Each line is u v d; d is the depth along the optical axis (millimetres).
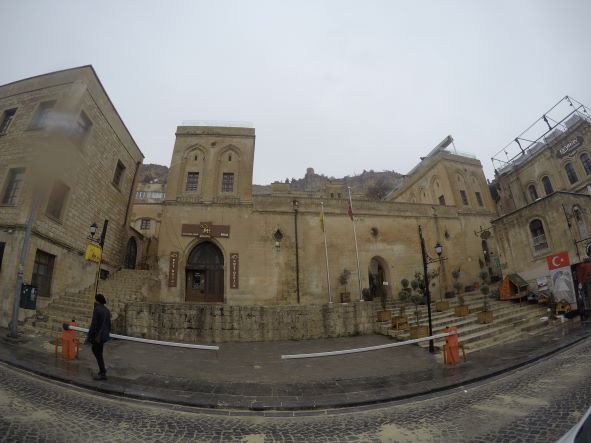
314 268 22359
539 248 20609
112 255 22031
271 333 15703
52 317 13656
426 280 13617
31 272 14367
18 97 18250
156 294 20031
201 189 22906
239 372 10117
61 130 16484
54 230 16109
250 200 22719
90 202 19328
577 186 27453
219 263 21797
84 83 17953
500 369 9852
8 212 14891
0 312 13008
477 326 15586
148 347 12602
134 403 6855
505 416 6297
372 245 24172
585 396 6859
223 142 24156
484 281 22812
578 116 27547
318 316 16578
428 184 32938
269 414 6965
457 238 27422
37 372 7836
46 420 5461
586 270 18109
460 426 6012
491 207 31781
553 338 13859
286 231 22641
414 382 9086
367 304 17719
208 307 15336
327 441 5582
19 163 15898
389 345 10180
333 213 23844
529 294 20188
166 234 21266
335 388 8672
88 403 6508
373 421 6562
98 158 20047
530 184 31875
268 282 21344
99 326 7906
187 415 6559
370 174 125438
